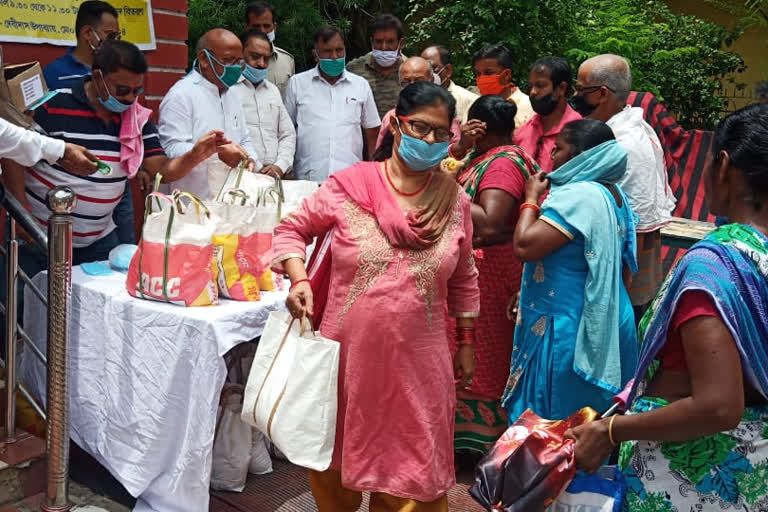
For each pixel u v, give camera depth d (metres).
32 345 3.19
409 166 2.42
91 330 3.31
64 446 2.95
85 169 3.21
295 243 2.55
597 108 3.82
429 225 2.41
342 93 5.43
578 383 2.95
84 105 3.44
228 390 3.34
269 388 2.46
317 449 2.38
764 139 1.58
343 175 2.50
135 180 4.54
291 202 3.64
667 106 10.09
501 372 3.53
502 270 3.46
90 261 3.75
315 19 8.67
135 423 3.17
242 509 3.23
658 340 1.64
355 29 9.80
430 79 4.98
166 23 4.67
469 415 3.60
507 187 3.31
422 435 2.42
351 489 2.60
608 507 1.79
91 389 3.34
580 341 2.88
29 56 4.01
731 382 1.50
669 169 6.53
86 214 3.57
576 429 1.75
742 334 1.54
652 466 1.71
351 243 2.42
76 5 4.20
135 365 3.14
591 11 9.20
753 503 1.62
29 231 3.00
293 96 5.45
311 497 3.35
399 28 5.83
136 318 3.12
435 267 2.41
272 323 2.54
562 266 2.94
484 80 5.15
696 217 6.44
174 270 3.07
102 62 3.31
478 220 3.31
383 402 2.41
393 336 2.38
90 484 3.40
